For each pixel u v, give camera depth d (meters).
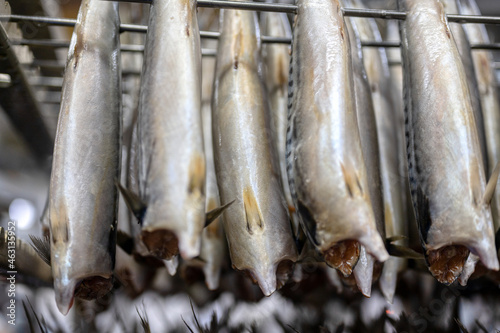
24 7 0.63
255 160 0.50
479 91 0.63
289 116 0.47
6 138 0.80
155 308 0.67
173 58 0.43
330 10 0.47
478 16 0.52
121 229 0.60
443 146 0.45
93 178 0.46
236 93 0.52
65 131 0.46
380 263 0.53
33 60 0.67
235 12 0.55
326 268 0.64
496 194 0.58
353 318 0.65
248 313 0.66
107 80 0.49
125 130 0.65
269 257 0.47
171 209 0.39
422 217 0.45
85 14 0.50
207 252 0.62
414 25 0.49
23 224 0.75
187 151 0.40
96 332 0.62
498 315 0.65
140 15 0.75
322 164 0.43
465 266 0.49
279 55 0.63
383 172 0.60
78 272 0.44
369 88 0.57
